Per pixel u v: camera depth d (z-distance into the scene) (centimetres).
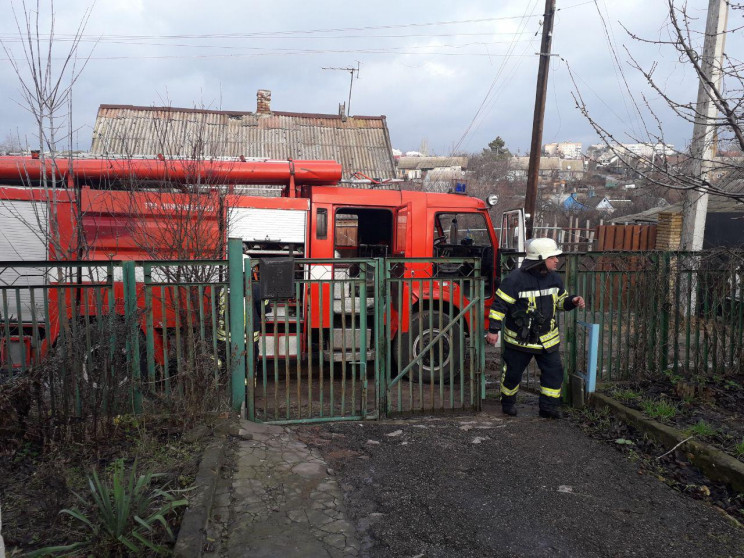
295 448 432
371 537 316
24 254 582
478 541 315
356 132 2016
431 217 707
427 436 474
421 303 536
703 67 656
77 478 348
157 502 324
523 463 421
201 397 455
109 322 441
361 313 517
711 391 512
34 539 284
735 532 329
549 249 514
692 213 982
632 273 575
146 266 459
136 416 438
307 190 704
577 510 352
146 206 580
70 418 402
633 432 472
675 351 586
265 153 1836
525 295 520
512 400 550
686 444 418
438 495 368
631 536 323
